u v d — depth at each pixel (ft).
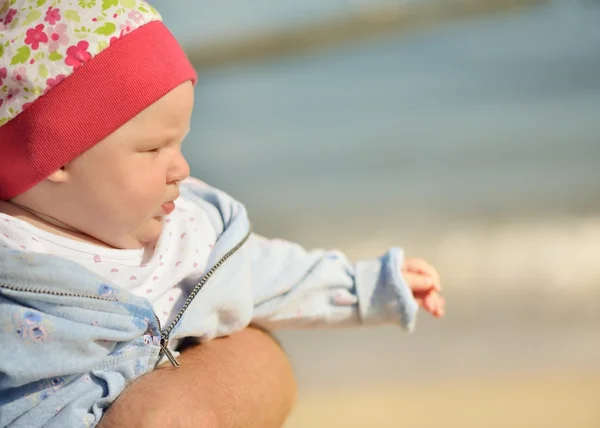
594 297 16.89
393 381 13.96
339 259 8.50
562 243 19.01
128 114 6.61
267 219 20.76
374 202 21.77
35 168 6.54
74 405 6.20
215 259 7.48
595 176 22.97
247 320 7.68
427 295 8.48
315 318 8.21
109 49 6.55
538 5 55.62
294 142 28.14
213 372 6.91
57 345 6.09
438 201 21.52
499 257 18.40
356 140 28.30
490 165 24.50
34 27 6.46
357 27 53.67
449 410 13.05
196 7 59.72
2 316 5.97
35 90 6.42
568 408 13.10
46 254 6.12
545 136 27.07
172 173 7.05
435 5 58.44
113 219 6.82
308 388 13.75
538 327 15.89
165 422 6.10
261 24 54.60
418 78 38.78
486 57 42.68
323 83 39.52
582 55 41.16
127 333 6.44
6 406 6.15
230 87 39.99
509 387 13.83
